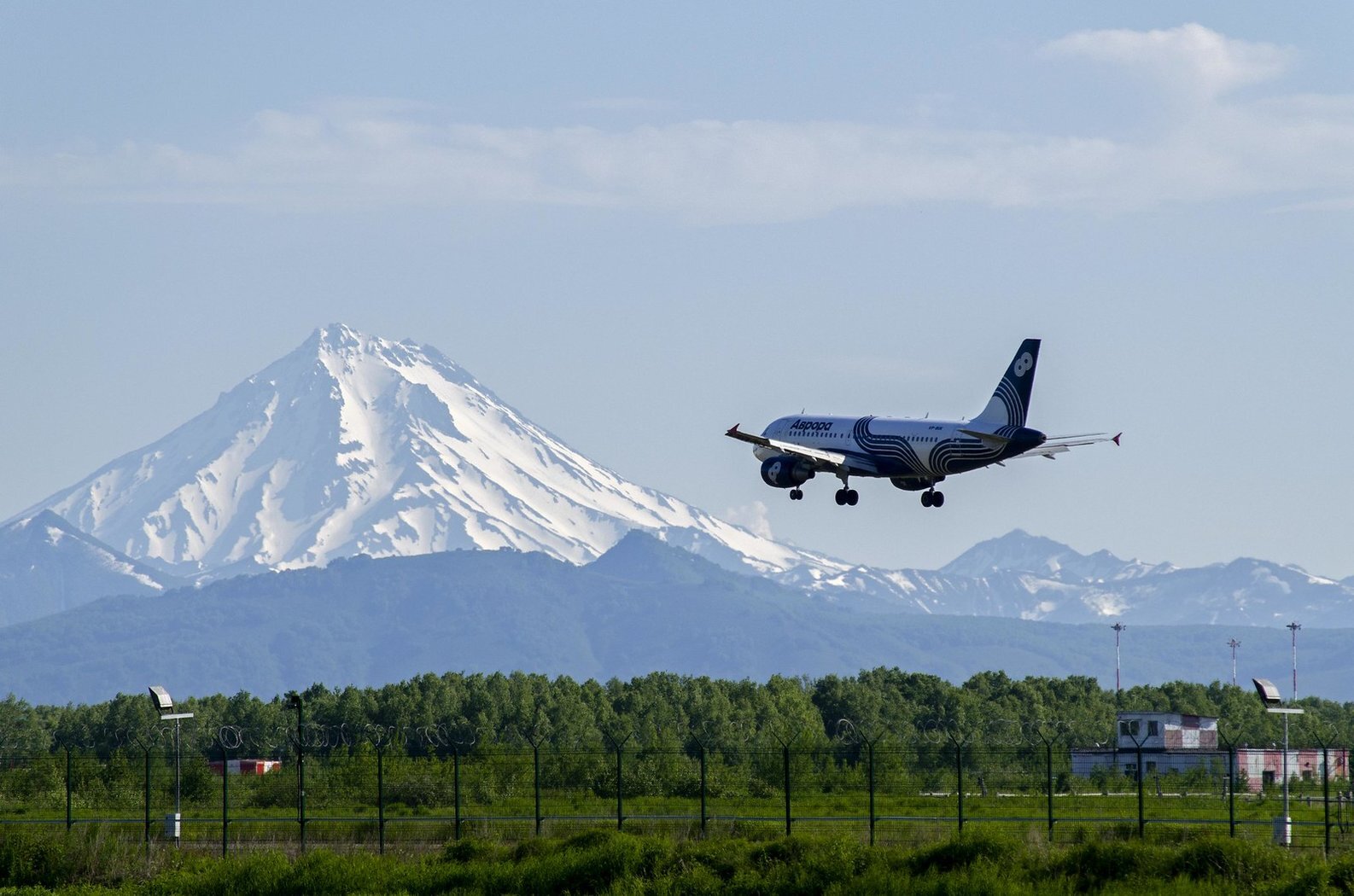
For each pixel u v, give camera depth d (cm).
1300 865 19050
